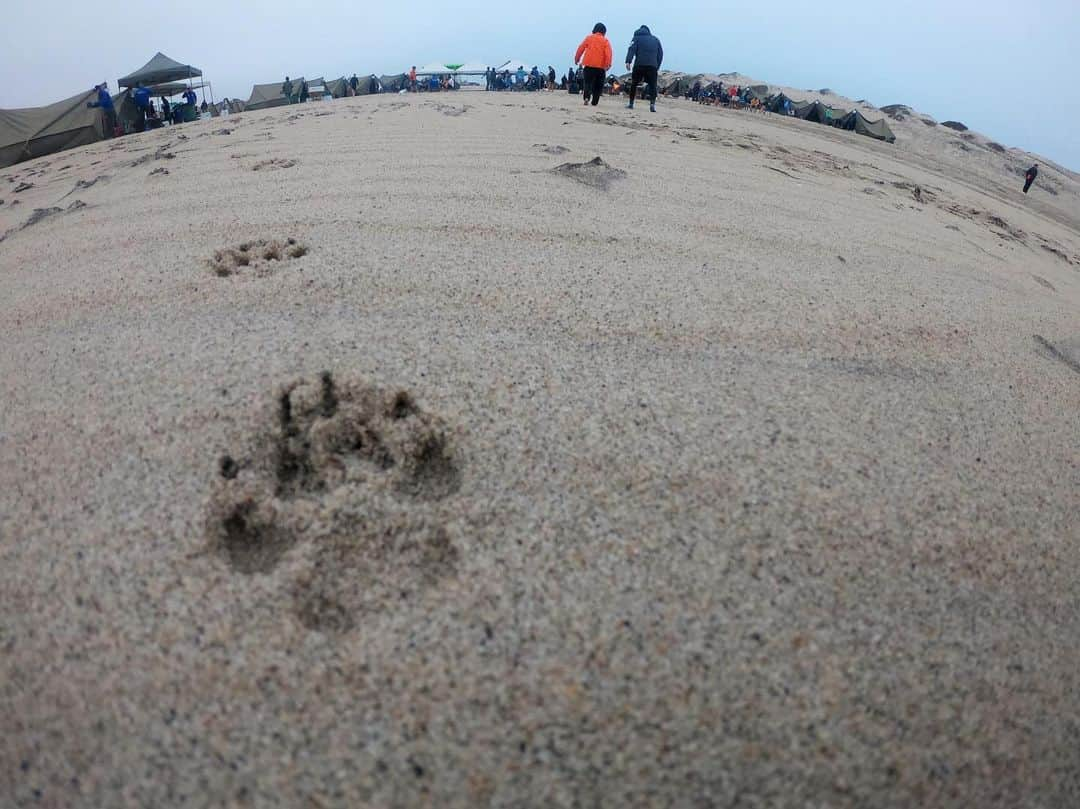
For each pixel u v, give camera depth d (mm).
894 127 29500
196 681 1268
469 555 1501
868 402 2143
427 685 1271
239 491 1615
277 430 1782
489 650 1328
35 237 3537
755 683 1326
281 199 3668
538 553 1512
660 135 6785
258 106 21969
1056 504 1885
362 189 3805
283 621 1364
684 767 1200
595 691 1280
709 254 3107
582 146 5535
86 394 1936
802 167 6168
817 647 1402
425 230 3066
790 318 2553
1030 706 1399
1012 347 2721
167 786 1142
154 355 2084
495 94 13523
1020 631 1535
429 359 2043
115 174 5367
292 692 1255
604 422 1873
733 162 5594
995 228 5895
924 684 1387
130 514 1566
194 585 1424
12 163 10844
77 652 1312
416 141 5516
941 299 3020
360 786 1145
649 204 3828
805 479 1771
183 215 3508
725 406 2002
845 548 1611
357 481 1650
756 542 1588
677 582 1479
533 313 2369
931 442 2010
